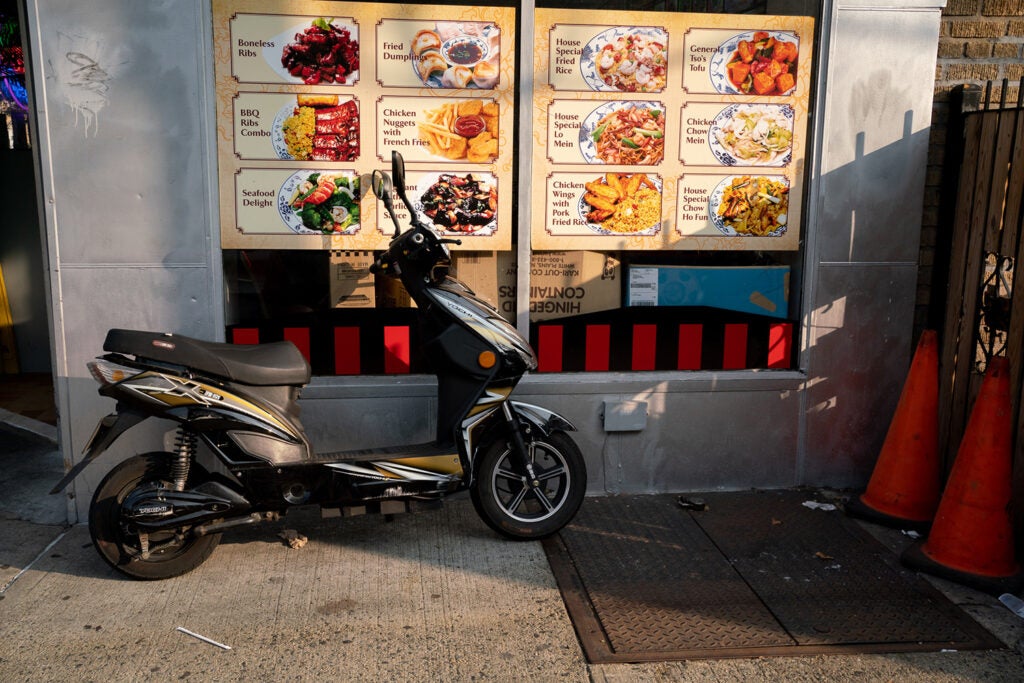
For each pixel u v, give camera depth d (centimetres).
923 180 447
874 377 461
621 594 345
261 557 373
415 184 427
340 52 411
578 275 445
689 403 449
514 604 336
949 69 457
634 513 427
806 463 464
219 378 344
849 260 450
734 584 355
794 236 455
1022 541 385
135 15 387
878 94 438
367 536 395
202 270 410
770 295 458
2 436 541
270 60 406
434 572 361
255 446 346
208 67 398
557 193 437
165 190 401
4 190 667
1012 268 399
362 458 363
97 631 312
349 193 421
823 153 440
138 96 393
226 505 341
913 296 455
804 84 442
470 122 426
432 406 431
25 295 685
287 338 427
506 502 408
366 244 427
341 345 431
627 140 437
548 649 306
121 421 328
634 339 453
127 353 328
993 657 305
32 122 474
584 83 430
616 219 443
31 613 324
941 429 442
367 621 321
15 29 638
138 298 407
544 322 446
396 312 432
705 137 442
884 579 362
